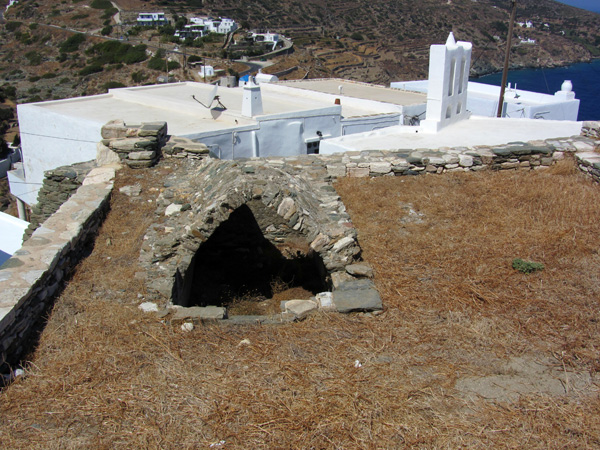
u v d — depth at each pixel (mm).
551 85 52781
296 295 8461
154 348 5477
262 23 103500
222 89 23438
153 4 104438
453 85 15523
